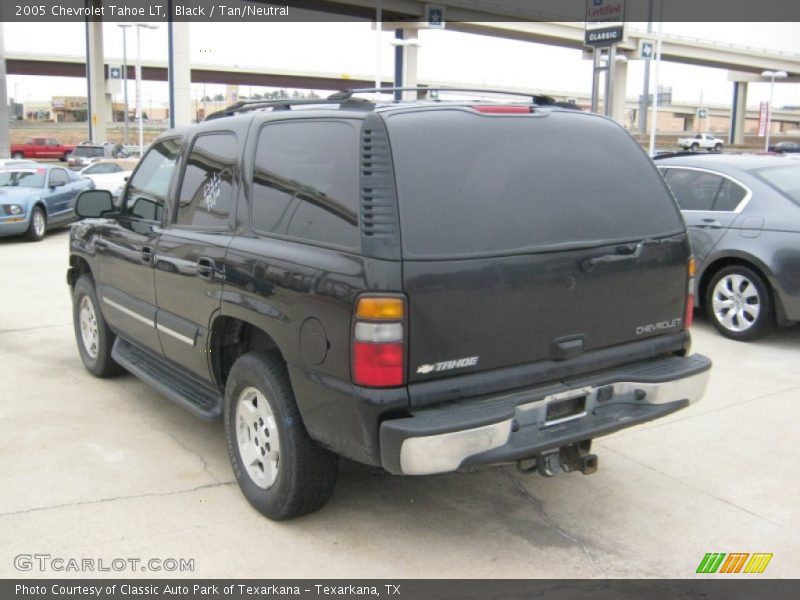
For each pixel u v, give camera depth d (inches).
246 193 160.2
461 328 129.9
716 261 297.4
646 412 149.1
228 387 160.7
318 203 139.6
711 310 300.2
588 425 142.3
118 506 159.6
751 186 290.0
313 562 139.9
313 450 145.3
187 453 187.8
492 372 134.6
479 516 157.9
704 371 156.6
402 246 125.2
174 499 163.2
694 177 311.4
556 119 151.1
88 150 1587.1
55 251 527.8
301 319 136.6
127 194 217.0
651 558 143.1
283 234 146.8
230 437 162.9
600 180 151.0
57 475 173.9
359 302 125.5
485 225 133.2
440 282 127.2
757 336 285.7
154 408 218.7
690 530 153.3
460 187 133.0
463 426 124.4
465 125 138.6
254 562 139.6
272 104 170.7
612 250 146.8
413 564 139.9
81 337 252.5
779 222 277.0
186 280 172.6
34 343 289.0
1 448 188.9
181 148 191.0
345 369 128.7
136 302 201.9
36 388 235.8
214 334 166.1
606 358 148.6
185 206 182.5
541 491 169.5
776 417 213.0
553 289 139.2
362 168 130.5
